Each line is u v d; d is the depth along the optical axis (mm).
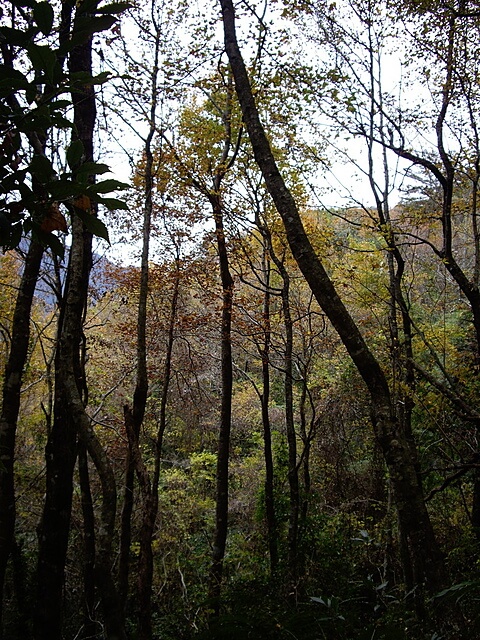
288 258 11672
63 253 1782
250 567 12352
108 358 15273
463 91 8883
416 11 8320
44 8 1610
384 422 4031
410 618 4398
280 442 16047
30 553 12008
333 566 9492
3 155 1638
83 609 9609
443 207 9320
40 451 16484
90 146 5773
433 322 14375
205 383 19141
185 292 12922
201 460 17922
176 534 14875
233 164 10242
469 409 8398
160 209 10625
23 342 6363
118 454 13484
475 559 7660
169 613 9984
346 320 4191
